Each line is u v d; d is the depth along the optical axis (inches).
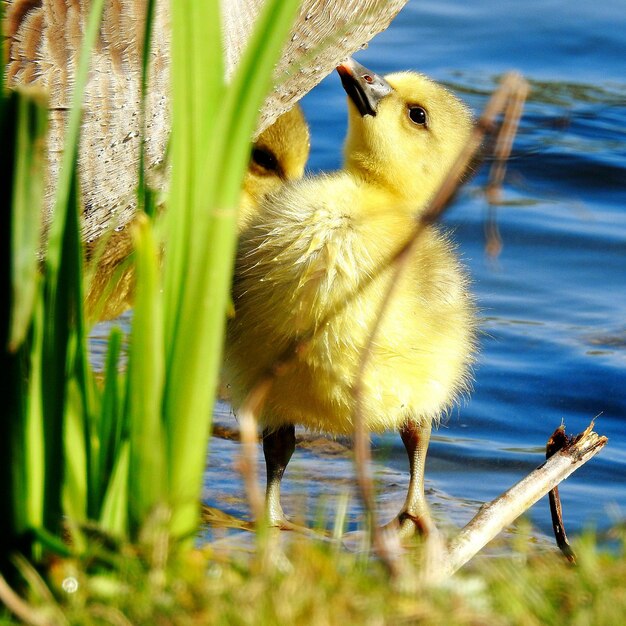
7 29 338.0
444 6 944.3
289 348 357.4
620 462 424.2
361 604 216.7
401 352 365.4
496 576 236.5
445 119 418.0
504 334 519.8
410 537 355.6
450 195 233.0
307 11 415.8
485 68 834.8
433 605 218.8
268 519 347.9
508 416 461.7
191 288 231.6
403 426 382.6
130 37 353.7
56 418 235.9
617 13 926.4
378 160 408.8
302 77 425.7
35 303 232.4
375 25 439.2
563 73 831.7
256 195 508.1
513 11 930.7
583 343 513.3
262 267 363.6
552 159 686.5
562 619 222.7
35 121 210.2
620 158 689.0
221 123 225.6
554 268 584.4
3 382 224.1
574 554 272.8
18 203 212.7
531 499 290.5
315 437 449.1
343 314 354.9
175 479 240.2
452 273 391.5
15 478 230.1
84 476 245.9
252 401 255.6
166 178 365.4
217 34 226.4
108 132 357.1
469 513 380.8
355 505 378.3
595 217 631.8
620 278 577.3
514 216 627.5
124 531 241.9
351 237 361.1
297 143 513.3
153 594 218.2
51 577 228.5
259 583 217.9
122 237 440.8
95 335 512.4
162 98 363.3
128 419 241.9
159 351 230.4
